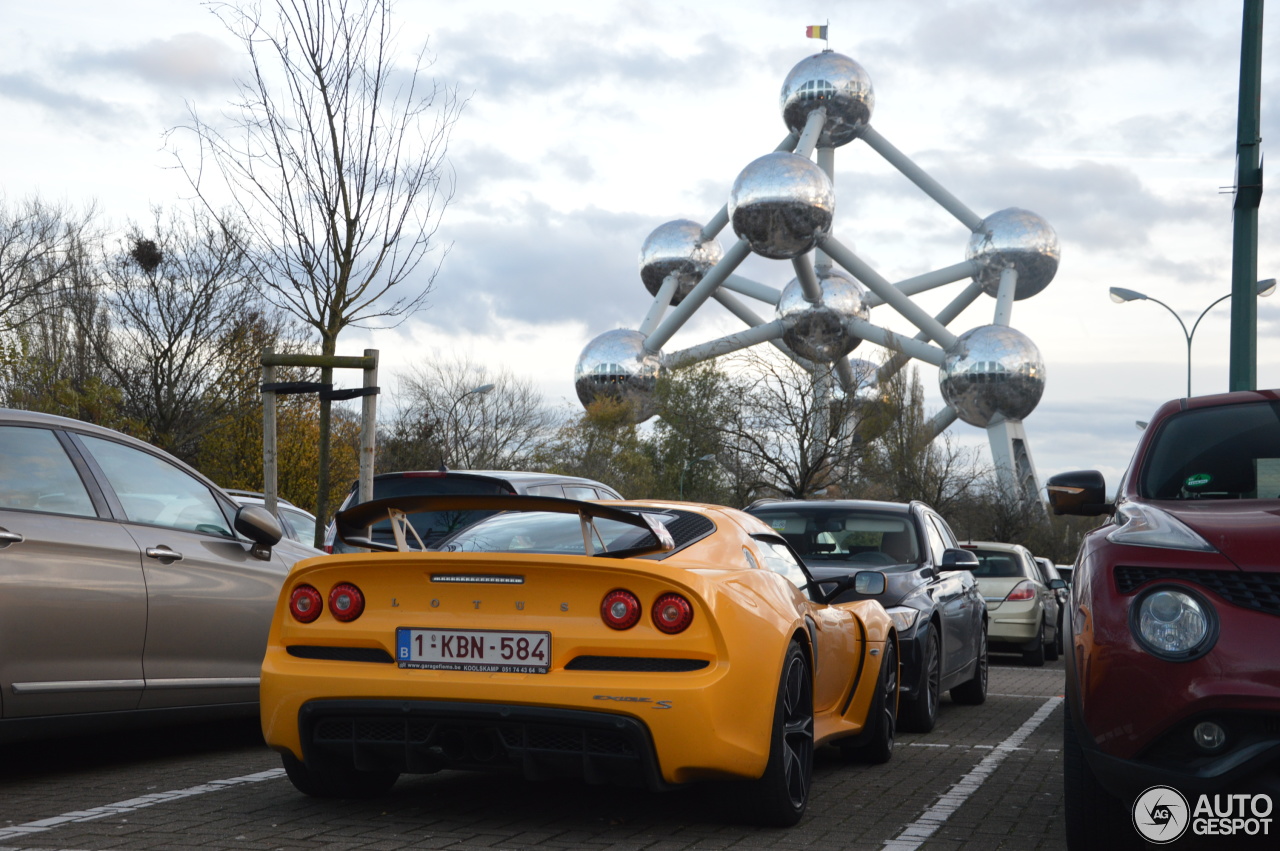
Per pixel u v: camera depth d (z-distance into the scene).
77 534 5.57
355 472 33.06
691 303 68.75
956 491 51.34
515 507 4.66
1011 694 11.63
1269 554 3.76
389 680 4.49
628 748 4.36
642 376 69.12
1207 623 3.71
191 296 27.94
